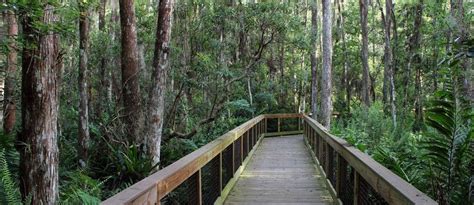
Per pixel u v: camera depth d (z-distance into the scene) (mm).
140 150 8586
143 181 2695
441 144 4219
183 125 11836
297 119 20531
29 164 4688
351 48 31109
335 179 6141
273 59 24078
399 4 26125
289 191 6852
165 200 4031
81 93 9930
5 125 9102
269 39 16031
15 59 9219
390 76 19625
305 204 5965
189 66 12930
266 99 20688
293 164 9953
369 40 30688
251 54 17656
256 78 20531
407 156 6105
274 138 17594
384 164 5574
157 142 7902
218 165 5676
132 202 2195
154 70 7848
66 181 6879
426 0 18312
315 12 21578
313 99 21266
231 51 16328
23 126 4746
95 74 15172
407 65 21906
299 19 15281
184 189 3988
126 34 10297
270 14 14320
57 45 4906
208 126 13312
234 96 16672
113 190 7344
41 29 4410
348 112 25266
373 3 30609
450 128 4133
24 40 4500
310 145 12195
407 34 22828
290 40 16125
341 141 5496
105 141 9523
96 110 14867
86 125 9750
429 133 5031
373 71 31359
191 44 15250
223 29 15422
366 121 13836
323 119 14547
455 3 15789
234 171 7391
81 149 9539
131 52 10312
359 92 32250
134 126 9945
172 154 9680
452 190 4180
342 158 5395
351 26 31062
